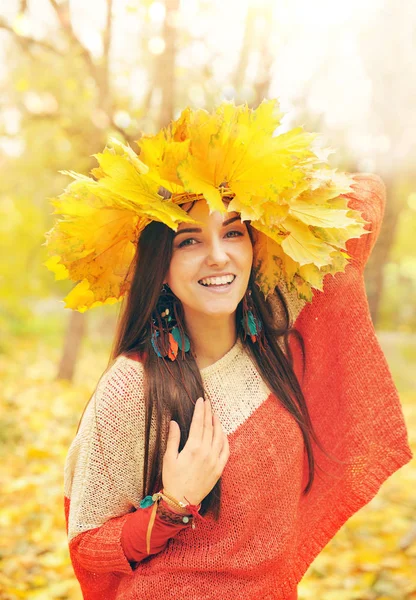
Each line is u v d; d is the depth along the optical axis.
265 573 1.75
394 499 4.88
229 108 1.57
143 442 1.68
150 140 1.54
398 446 1.87
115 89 5.27
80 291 1.79
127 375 1.70
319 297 1.95
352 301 1.93
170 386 1.70
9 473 5.28
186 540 1.71
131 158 1.51
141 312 1.75
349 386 1.91
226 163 1.57
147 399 1.67
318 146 1.75
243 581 1.73
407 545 3.91
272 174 1.56
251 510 1.71
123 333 1.79
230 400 1.79
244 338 1.88
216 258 1.65
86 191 1.59
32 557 3.87
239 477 1.71
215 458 1.62
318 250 1.64
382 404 1.89
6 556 3.87
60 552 3.95
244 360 1.86
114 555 1.63
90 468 1.66
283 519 1.76
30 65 5.80
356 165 5.50
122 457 1.67
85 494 1.67
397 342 14.22
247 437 1.74
